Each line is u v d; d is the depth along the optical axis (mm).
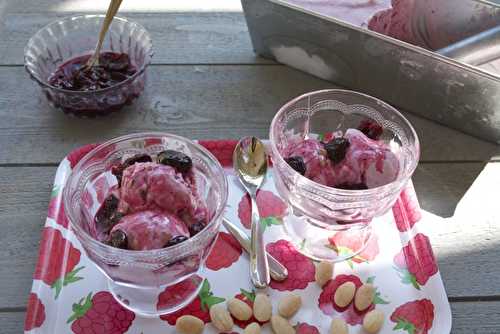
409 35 1070
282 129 838
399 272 784
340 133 888
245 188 884
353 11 1092
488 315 751
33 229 816
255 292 753
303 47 1033
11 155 912
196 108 1015
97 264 691
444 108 971
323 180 802
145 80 1005
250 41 1159
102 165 771
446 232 842
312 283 765
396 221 849
